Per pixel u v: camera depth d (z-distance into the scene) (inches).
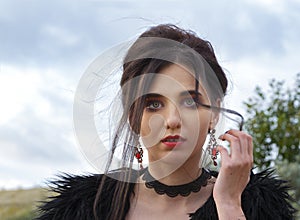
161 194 89.0
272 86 343.6
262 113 337.4
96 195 92.7
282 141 333.4
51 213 95.5
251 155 84.9
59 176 96.7
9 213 466.6
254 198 91.7
